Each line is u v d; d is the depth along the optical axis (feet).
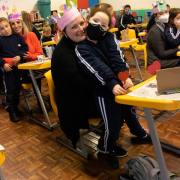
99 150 5.37
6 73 8.08
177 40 7.32
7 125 8.05
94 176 4.97
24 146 6.51
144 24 19.72
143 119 7.46
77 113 4.94
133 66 14.71
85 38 4.40
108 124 4.70
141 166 4.31
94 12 4.19
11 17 8.29
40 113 8.83
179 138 6.12
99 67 3.95
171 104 2.95
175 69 3.28
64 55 4.55
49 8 21.89
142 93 3.51
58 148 6.27
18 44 8.31
